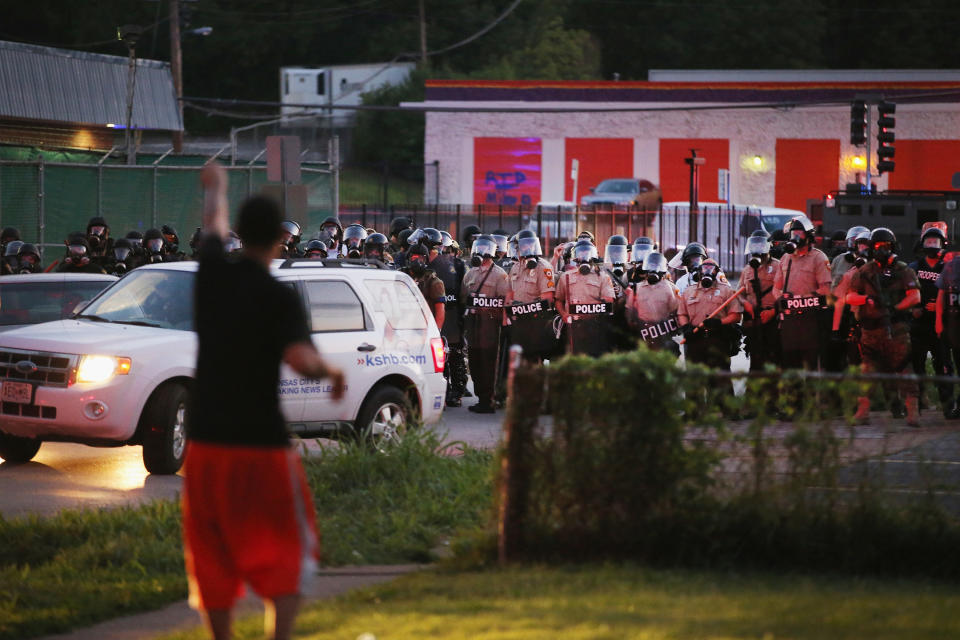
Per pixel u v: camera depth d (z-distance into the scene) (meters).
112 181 78.94
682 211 107.25
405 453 27.33
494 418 40.16
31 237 75.44
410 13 197.25
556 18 198.38
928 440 19.48
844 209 71.38
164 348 29.86
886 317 35.16
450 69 186.38
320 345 30.55
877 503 19.50
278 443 13.77
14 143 85.44
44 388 29.20
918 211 69.81
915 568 19.34
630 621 15.54
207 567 13.86
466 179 146.25
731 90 142.62
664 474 19.48
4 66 83.69
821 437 19.53
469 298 41.34
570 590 17.75
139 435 29.67
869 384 19.58
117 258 47.56
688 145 143.88
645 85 143.50
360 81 179.88
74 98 88.81
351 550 21.75
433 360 33.28
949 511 19.42
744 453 19.59
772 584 18.28
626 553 19.66
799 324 37.12
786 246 37.97
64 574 20.22
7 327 36.62
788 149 142.25
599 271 40.09
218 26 193.25
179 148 105.06
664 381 19.38
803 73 150.25
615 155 144.88
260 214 13.91
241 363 13.67
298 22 195.75
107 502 26.56
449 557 21.12
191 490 13.88
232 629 16.61
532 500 19.86
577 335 39.91
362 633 15.50
